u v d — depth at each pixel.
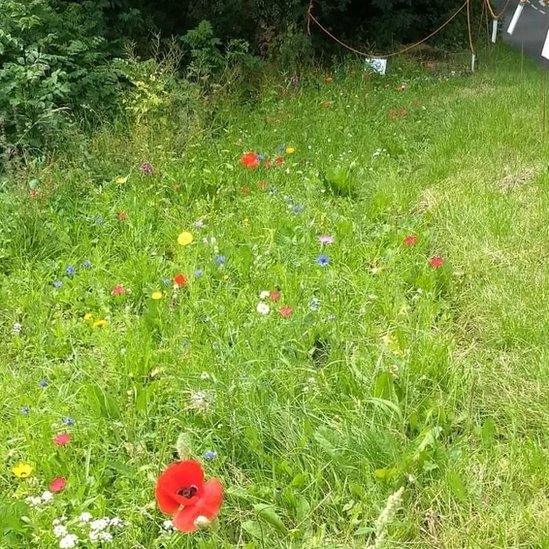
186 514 1.86
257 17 9.11
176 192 5.09
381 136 6.46
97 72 6.43
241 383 2.90
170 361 3.20
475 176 5.37
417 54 10.76
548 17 12.34
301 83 8.25
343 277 3.86
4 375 3.21
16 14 5.77
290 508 2.46
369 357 3.12
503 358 3.22
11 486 2.60
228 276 3.94
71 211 4.74
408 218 4.69
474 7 11.38
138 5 8.12
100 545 2.35
